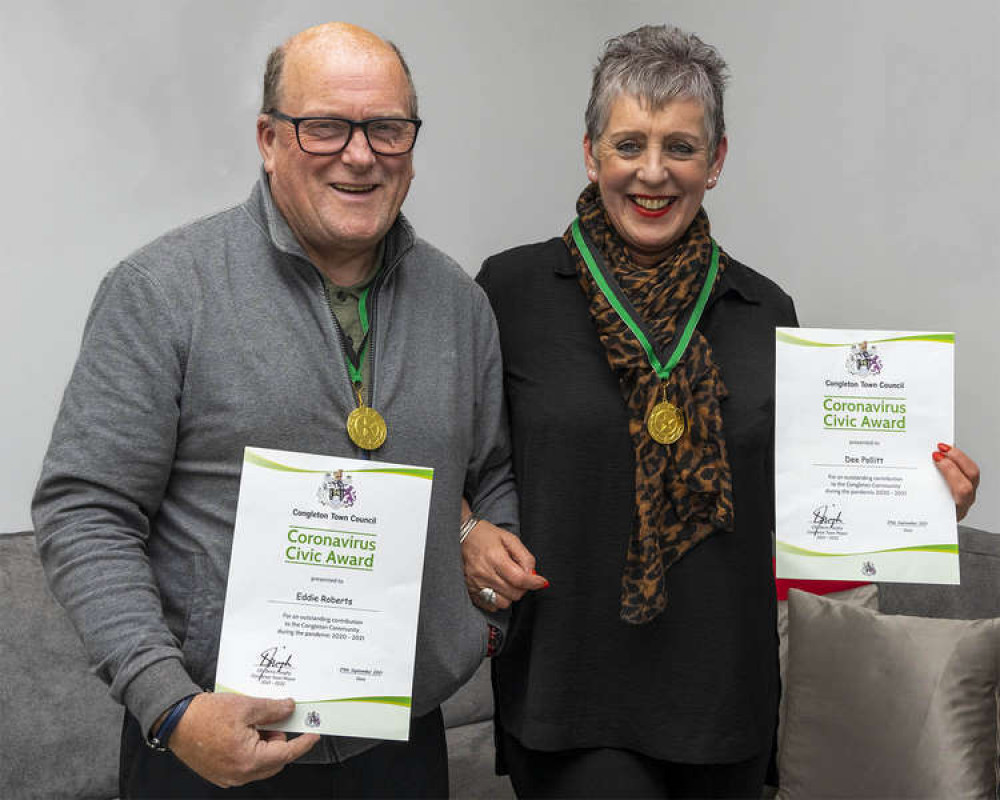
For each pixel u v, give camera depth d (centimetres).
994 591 259
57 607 226
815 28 312
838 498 162
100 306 133
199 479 134
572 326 166
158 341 130
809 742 236
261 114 141
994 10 273
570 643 159
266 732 132
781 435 162
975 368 281
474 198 342
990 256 277
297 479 131
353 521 132
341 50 135
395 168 137
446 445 146
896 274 296
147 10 268
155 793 137
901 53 293
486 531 158
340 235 135
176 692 122
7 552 228
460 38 335
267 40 289
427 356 147
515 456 166
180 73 274
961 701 225
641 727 159
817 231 314
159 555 136
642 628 159
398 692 132
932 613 263
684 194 159
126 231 269
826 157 311
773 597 168
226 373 133
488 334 160
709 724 158
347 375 139
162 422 131
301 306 139
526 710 160
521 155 354
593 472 160
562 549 159
